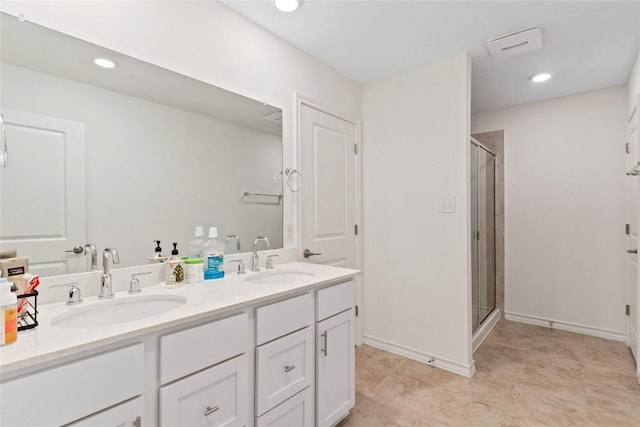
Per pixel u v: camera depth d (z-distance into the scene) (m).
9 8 1.13
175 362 1.04
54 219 1.23
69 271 1.25
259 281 1.79
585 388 2.08
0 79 1.12
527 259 3.35
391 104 2.69
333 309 1.68
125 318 1.26
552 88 2.94
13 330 0.85
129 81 1.43
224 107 1.80
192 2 1.65
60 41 1.24
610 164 2.93
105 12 1.35
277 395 1.38
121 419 0.92
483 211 3.13
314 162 2.37
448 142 2.37
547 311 3.25
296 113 2.22
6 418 0.74
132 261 1.44
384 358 2.55
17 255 1.14
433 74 2.45
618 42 2.14
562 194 3.16
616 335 2.89
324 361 1.62
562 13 1.84
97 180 1.34
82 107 1.30
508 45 2.17
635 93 2.39
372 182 2.81
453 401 1.95
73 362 0.83
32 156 1.18
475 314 2.85
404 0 1.73
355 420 1.78
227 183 1.83
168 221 1.57
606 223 2.95
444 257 2.39
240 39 1.88
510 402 1.93
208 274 1.62
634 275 2.50
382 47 2.23
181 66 1.61
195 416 1.09
